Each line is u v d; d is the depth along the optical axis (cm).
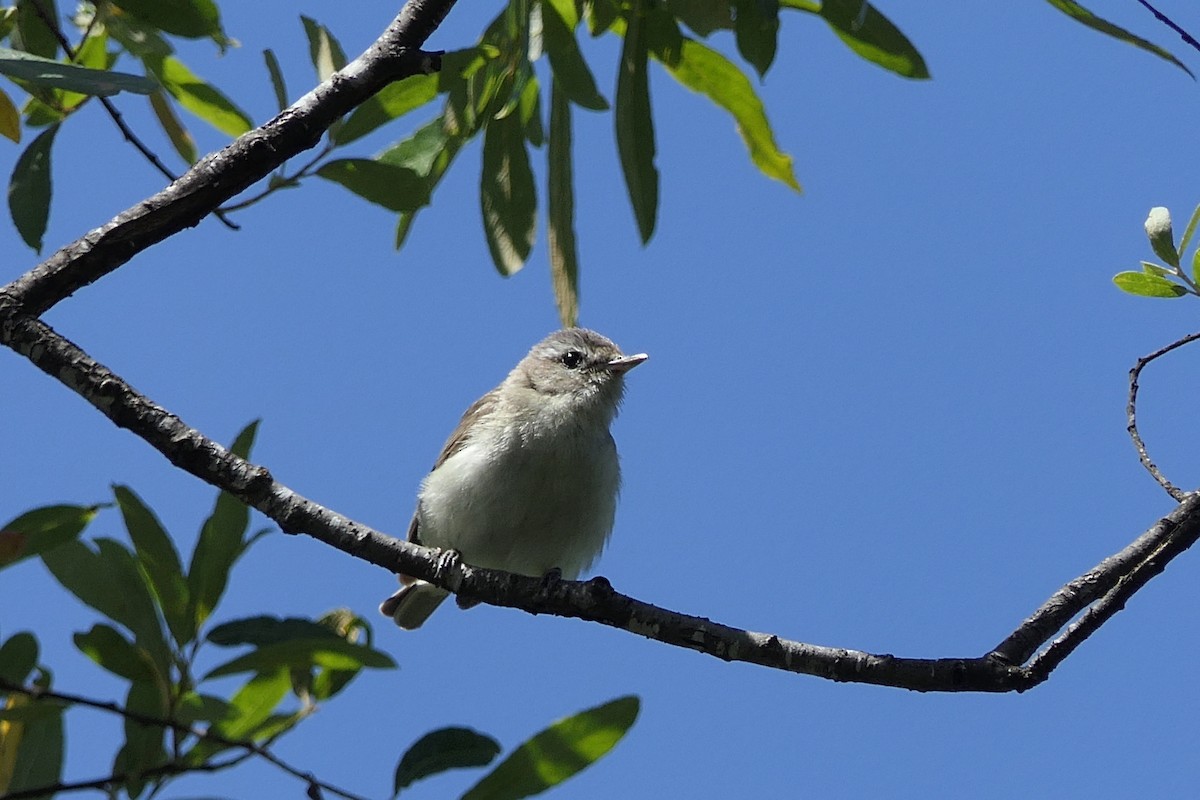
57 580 728
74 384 877
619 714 720
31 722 710
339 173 882
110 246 858
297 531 941
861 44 996
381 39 876
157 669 725
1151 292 938
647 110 951
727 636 950
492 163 981
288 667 746
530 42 924
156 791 707
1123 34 871
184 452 898
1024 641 914
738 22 927
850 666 919
